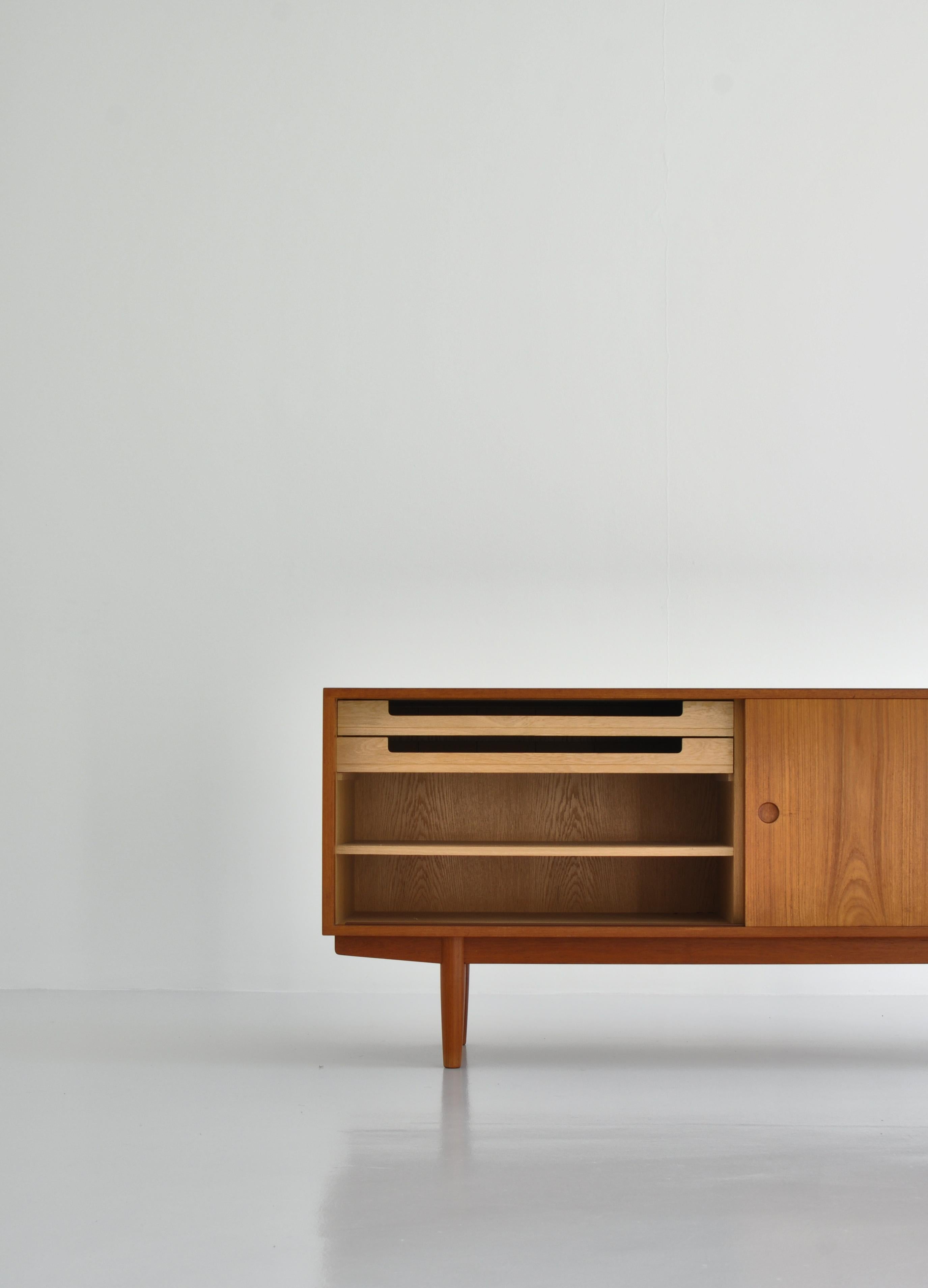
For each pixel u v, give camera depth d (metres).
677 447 3.90
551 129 3.95
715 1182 2.00
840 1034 3.17
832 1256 1.70
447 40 3.94
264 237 3.95
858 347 3.90
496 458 3.90
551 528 3.90
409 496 3.90
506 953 2.79
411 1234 1.78
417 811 3.17
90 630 3.90
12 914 3.86
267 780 3.87
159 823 3.87
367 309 3.94
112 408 3.92
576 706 2.98
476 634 3.89
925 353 3.90
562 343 3.92
